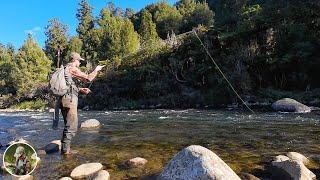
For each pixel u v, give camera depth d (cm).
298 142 603
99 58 4522
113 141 646
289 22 2595
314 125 881
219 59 2559
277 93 2038
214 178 312
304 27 2427
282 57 2281
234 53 2489
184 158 346
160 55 3077
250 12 3316
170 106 2436
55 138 699
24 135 755
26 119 1431
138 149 556
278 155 478
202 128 862
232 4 3822
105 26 5481
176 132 782
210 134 734
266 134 716
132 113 1725
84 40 5844
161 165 439
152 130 833
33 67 4372
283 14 2645
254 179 369
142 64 3073
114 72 3067
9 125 1070
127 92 2939
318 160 459
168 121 1119
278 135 696
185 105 2384
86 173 399
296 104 1502
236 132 761
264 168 419
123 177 389
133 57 3228
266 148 550
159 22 6125
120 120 1208
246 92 2166
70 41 5562
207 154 346
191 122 1055
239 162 450
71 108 511
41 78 4316
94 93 2981
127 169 423
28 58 4372
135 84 2917
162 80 2733
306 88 2081
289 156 458
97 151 540
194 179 320
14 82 4250
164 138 681
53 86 488
